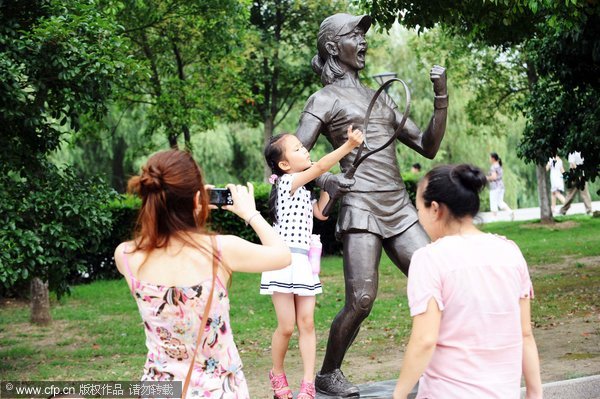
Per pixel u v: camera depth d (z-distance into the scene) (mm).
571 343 8359
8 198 7891
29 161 8328
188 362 3105
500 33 10773
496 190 22422
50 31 7676
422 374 3195
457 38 19219
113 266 15836
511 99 20797
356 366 8117
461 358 3100
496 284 3129
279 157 5090
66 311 12219
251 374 7992
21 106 7953
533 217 23875
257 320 10883
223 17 14969
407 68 27781
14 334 10711
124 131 26766
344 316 5340
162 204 3145
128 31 14500
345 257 5418
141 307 3148
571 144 11266
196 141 28062
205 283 3105
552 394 5645
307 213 5062
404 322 10359
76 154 27078
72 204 8203
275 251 3238
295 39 22438
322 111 5602
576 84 11094
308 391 4953
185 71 18031
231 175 29453
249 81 20797
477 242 3201
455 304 3107
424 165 28688
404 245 5418
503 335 3115
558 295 11227
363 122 5578
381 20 9867
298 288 4930
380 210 5426
